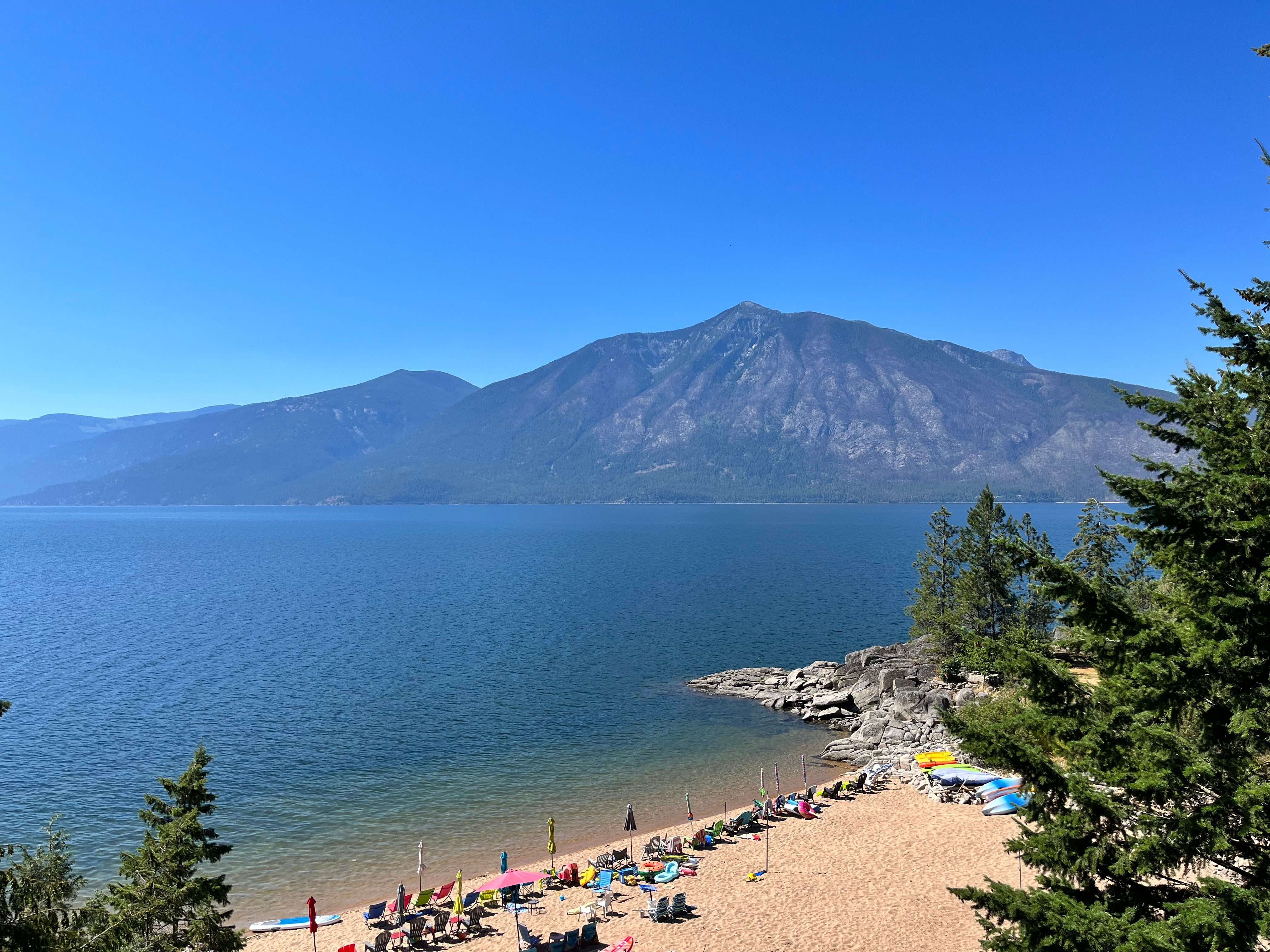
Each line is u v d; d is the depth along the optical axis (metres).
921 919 31.33
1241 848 14.71
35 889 23.81
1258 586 13.91
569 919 33.53
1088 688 16.64
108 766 57.34
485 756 59.94
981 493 72.88
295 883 39.00
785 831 42.81
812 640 109.81
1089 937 13.41
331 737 64.56
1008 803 43.41
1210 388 16.05
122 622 128.25
